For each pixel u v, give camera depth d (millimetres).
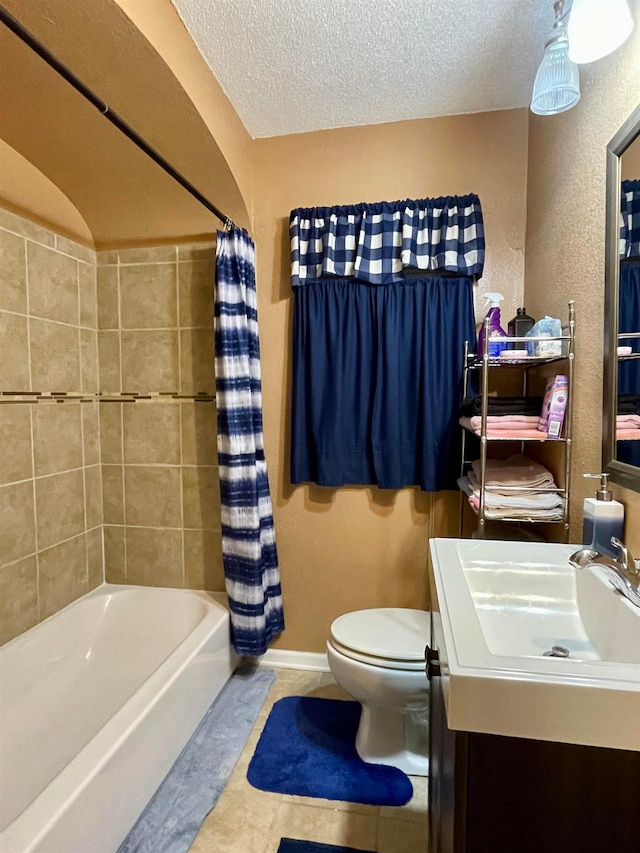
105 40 1169
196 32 1379
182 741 1521
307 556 2078
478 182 1845
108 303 2098
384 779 1475
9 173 1593
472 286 1839
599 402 1227
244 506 1857
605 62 1187
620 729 604
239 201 1893
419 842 1273
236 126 1795
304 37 1404
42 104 1393
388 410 1888
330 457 1956
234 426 1828
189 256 2031
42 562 1799
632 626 797
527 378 1832
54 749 1479
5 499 1620
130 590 2121
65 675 1782
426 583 1981
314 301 1934
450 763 727
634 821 625
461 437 1853
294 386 1989
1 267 1582
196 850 1250
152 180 1763
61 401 1897
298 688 1961
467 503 1920
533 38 1416
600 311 1219
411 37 1411
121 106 1409
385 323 1878
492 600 1076
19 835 911
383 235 1849
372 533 2016
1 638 1610
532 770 639
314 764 1537
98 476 2152
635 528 1046
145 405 2111
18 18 1104
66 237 1897
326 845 1267
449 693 640
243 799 1405
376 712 1548
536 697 617
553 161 1551
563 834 642
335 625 1631
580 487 1352
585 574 1025
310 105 1761
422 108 1798
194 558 2131
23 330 1686
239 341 1828
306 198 1968
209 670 1737
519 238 1834
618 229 1102
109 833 1133
